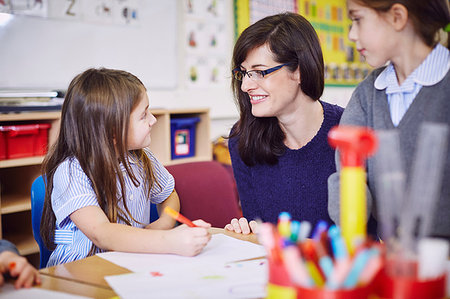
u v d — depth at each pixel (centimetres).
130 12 296
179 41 330
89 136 116
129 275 80
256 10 384
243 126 132
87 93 116
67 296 72
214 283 75
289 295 59
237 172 140
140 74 306
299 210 131
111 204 117
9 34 244
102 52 285
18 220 234
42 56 258
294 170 130
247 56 120
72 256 118
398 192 59
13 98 223
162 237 94
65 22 266
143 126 120
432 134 56
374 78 96
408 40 83
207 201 157
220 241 102
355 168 62
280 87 119
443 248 56
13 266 78
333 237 60
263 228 61
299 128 128
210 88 354
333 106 132
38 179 132
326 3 453
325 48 456
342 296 52
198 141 301
